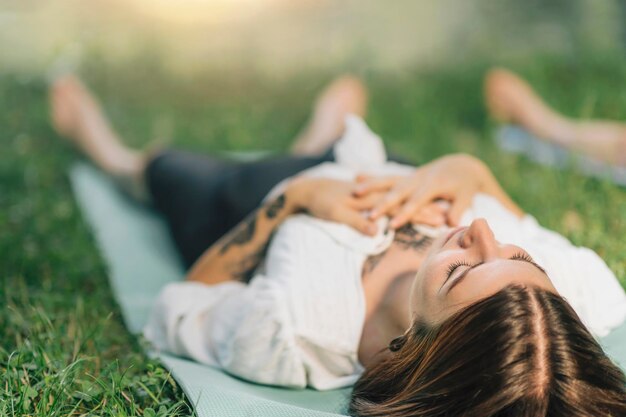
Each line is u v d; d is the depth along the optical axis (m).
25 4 7.65
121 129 6.24
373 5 7.75
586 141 4.90
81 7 7.72
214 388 2.62
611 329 2.94
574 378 2.18
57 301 3.48
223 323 3.01
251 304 2.88
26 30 7.40
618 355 2.76
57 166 5.36
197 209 3.92
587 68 6.48
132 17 7.63
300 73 6.95
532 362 2.17
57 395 2.56
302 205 3.13
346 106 5.61
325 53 7.16
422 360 2.38
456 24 7.41
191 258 3.88
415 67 6.89
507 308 2.23
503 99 5.43
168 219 4.18
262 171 3.76
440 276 2.40
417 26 7.37
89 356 2.97
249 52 7.31
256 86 6.87
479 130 5.77
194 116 6.47
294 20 7.60
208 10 7.92
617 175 4.55
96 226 4.46
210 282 3.23
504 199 3.29
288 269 2.92
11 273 3.78
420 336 2.42
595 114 5.60
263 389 2.83
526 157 5.05
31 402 2.58
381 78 6.76
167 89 6.86
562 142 5.04
